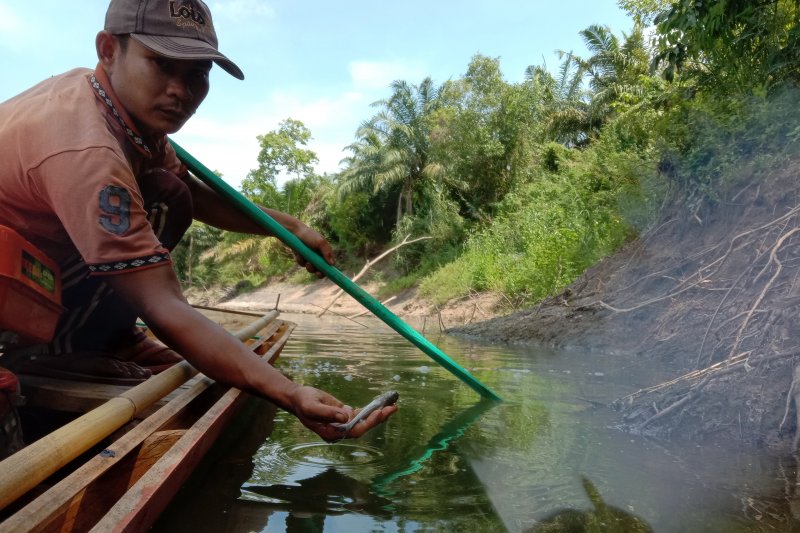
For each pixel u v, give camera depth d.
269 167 28.56
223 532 1.41
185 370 1.99
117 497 1.30
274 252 24.73
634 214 8.19
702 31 5.27
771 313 3.29
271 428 2.42
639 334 5.38
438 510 1.61
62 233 1.80
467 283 12.88
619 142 11.89
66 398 1.87
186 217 2.32
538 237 11.54
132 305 1.59
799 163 5.19
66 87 1.73
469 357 4.92
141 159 1.91
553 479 1.86
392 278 19.59
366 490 1.75
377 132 21.80
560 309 6.88
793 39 5.84
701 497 1.71
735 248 5.02
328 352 5.12
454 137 18.89
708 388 2.72
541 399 3.12
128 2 1.70
